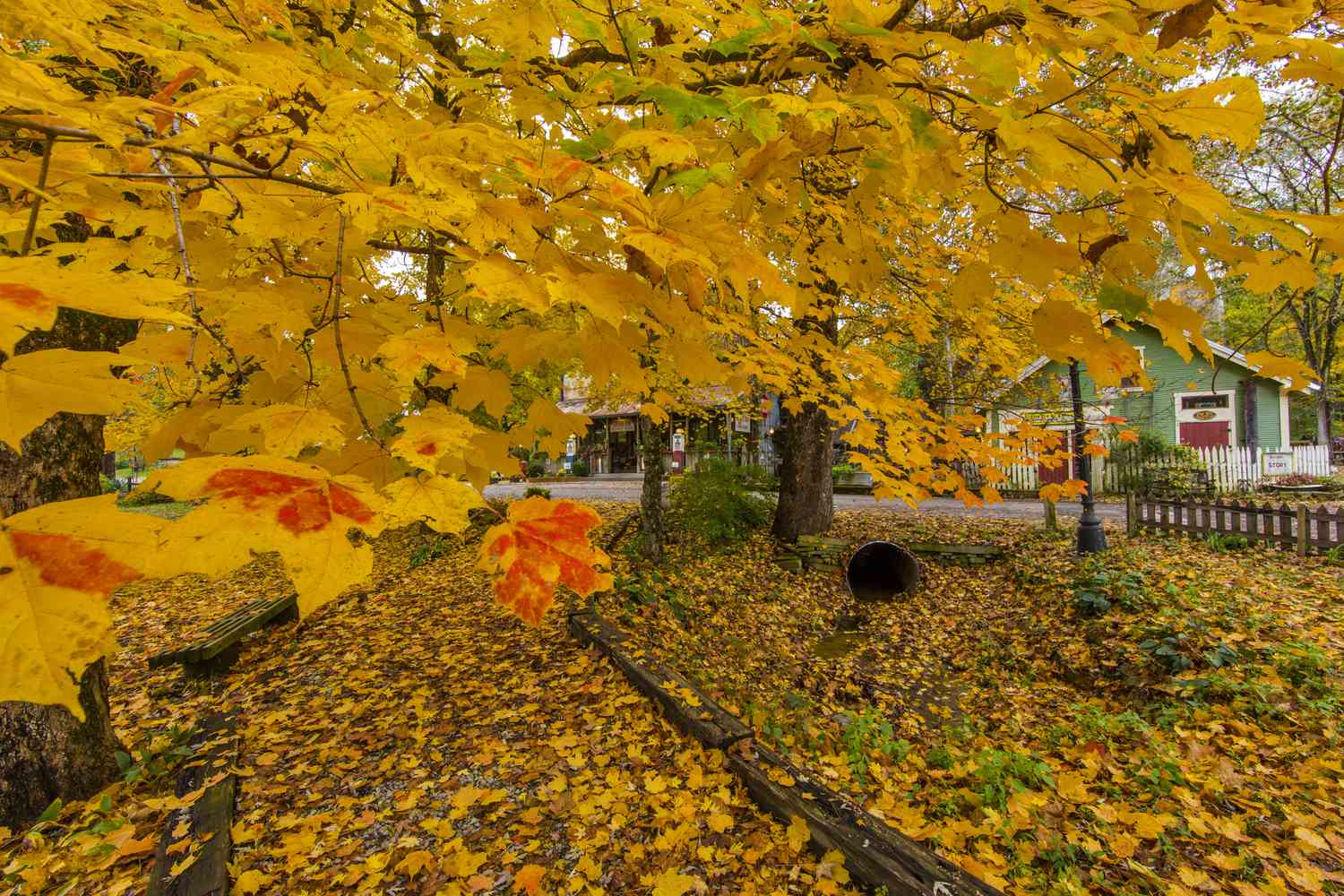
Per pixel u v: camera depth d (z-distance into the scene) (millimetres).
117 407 435
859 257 1860
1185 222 1003
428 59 1579
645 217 969
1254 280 1024
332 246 1215
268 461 605
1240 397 15844
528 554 731
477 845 2695
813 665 6180
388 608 6582
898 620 7512
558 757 3395
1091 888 2572
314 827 2785
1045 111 1001
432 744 3557
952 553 9367
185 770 3189
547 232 1088
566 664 4770
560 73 1776
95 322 3104
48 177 807
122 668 4934
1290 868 2607
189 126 813
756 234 1788
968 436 2760
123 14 981
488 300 768
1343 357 16484
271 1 1351
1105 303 1163
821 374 3121
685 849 2668
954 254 3170
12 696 342
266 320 931
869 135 1335
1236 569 6977
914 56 1105
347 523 552
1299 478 13727
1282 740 3637
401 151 889
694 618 6926
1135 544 8898
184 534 454
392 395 1132
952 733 4395
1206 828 2879
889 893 2354
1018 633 6516
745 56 1415
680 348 1284
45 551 400
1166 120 927
